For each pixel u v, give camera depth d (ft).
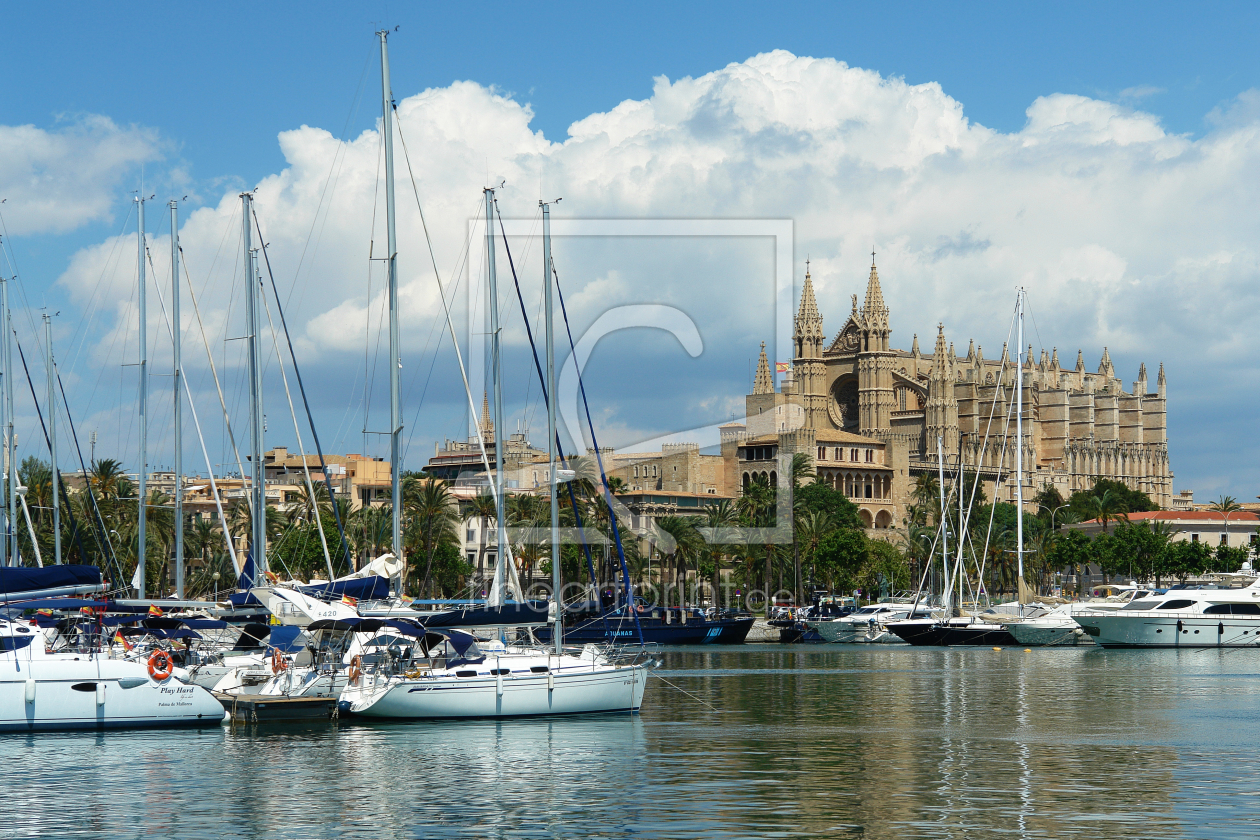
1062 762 134.92
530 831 101.09
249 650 180.34
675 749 141.69
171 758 132.67
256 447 204.54
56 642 159.94
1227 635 341.62
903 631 374.22
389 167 177.58
